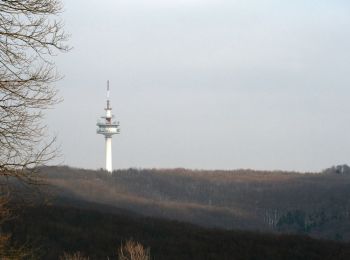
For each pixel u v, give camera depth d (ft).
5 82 26.05
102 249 177.17
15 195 26.11
